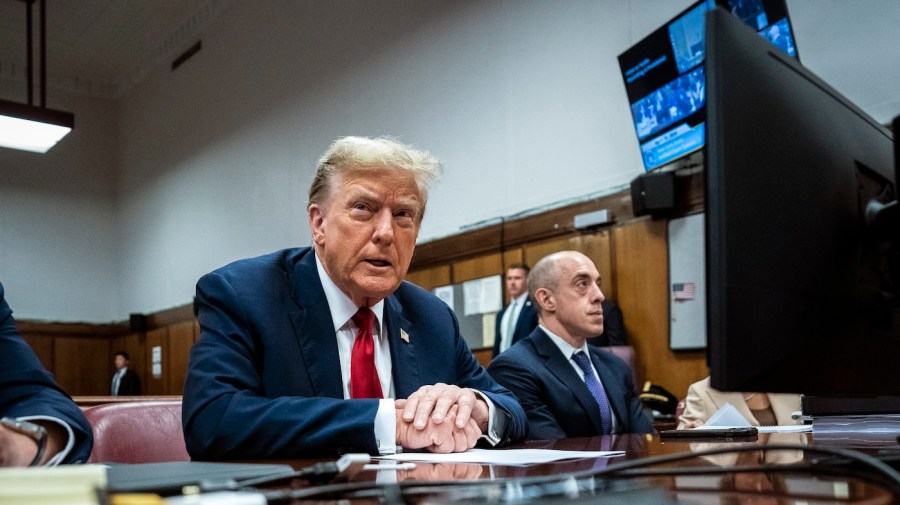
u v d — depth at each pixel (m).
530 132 5.98
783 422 2.93
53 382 1.28
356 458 0.81
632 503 0.64
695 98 4.55
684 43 4.59
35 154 12.15
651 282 5.05
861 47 4.13
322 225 1.70
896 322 0.99
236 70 9.77
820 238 0.89
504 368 2.75
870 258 0.96
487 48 6.41
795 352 0.84
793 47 3.98
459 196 6.60
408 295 1.87
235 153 9.73
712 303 0.79
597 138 5.48
